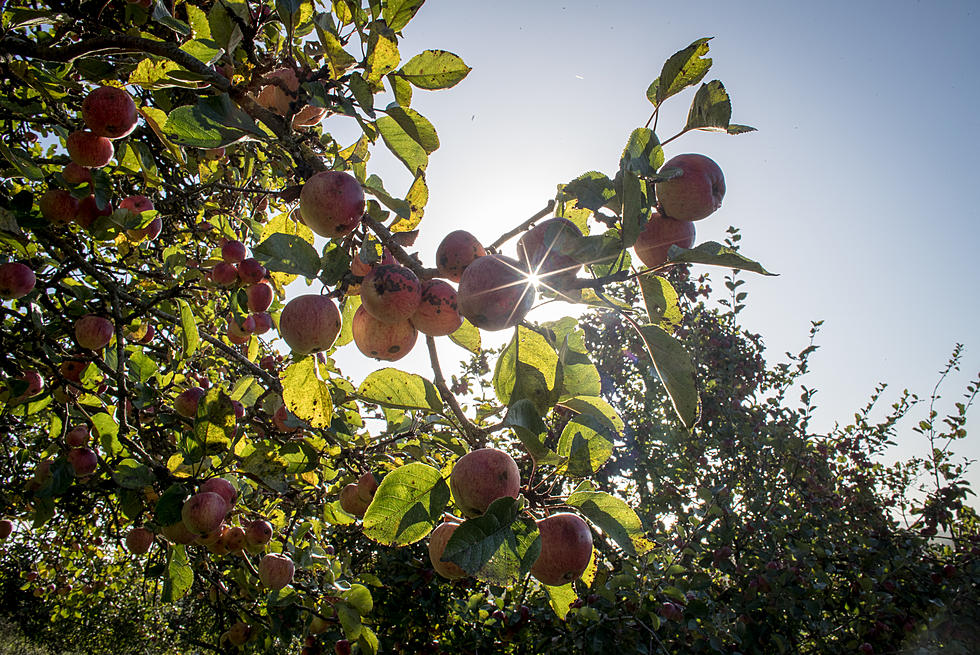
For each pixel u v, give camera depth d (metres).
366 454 2.80
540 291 1.39
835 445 7.92
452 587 6.03
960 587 5.60
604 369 7.93
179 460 2.44
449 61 1.75
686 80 1.51
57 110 2.61
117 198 3.30
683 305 7.79
